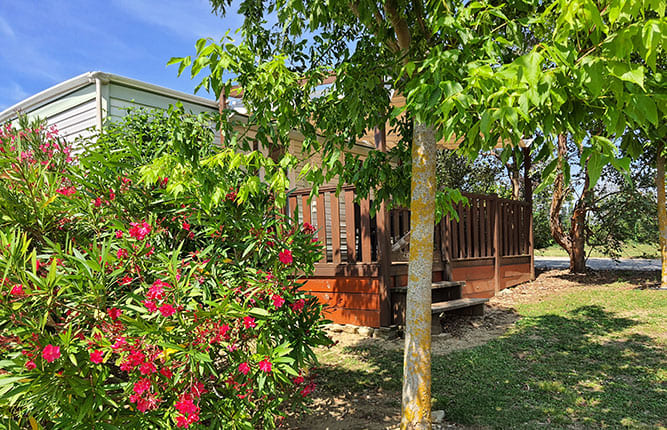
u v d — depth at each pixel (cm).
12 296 230
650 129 223
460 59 227
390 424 349
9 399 215
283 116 342
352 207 654
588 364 480
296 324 326
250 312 251
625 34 158
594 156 169
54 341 224
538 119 191
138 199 312
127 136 478
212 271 279
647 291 896
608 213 1205
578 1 156
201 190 277
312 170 345
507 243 1009
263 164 270
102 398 230
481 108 189
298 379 313
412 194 323
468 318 704
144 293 271
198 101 716
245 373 266
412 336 315
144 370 226
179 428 242
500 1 271
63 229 312
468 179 1591
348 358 521
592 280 1088
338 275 659
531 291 962
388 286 618
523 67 158
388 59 358
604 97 182
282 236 310
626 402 373
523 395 394
